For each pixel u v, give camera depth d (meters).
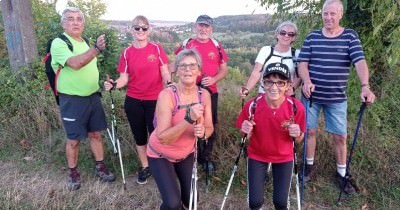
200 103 3.00
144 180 4.23
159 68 3.98
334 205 3.90
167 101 2.94
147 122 4.06
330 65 3.65
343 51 3.61
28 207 3.79
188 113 2.76
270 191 4.08
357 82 4.58
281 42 3.82
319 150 4.35
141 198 3.99
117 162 4.64
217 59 4.18
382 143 4.38
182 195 3.21
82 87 3.89
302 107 3.10
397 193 3.98
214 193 4.10
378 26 3.94
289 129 3.03
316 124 3.98
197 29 4.11
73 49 3.79
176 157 3.08
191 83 2.94
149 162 3.12
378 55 4.68
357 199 3.94
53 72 3.89
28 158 4.80
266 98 3.11
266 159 3.23
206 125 3.11
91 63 3.96
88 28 7.38
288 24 3.77
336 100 3.78
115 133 4.24
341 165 4.04
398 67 4.62
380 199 3.94
